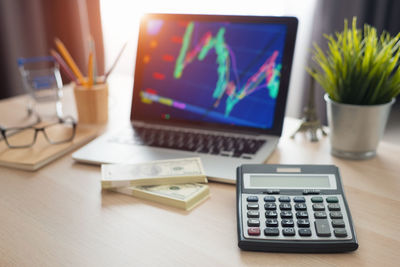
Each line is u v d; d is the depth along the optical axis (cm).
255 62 83
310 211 54
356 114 71
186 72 89
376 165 73
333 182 59
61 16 226
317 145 83
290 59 80
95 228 56
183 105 89
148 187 65
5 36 213
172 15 90
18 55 220
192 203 61
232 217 58
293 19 79
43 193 66
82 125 97
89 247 51
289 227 52
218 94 86
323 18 201
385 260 48
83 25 233
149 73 92
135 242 52
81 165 76
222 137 82
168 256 49
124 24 259
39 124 97
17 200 64
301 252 50
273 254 50
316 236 50
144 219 58
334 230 50
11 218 59
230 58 85
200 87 87
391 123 233
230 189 66
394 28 210
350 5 195
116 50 265
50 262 49
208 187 64
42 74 119
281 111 80
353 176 69
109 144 81
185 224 56
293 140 86
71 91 131
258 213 54
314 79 83
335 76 73
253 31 83
